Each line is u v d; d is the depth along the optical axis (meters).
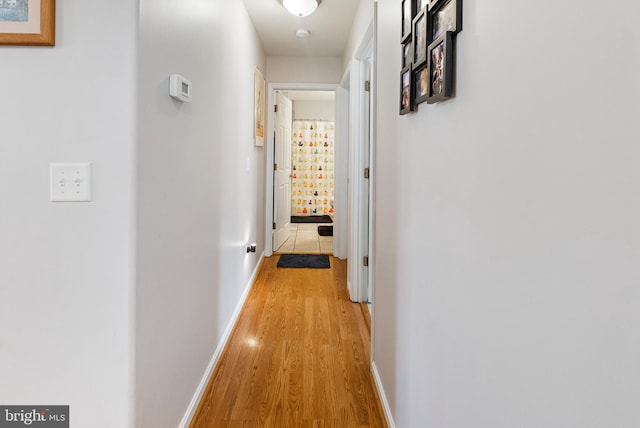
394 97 1.80
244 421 1.89
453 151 1.08
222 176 2.54
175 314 1.69
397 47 1.75
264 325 3.00
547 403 0.67
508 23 0.79
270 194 5.07
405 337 1.58
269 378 2.26
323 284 4.02
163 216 1.53
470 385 0.97
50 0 1.25
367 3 2.72
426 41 1.25
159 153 1.48
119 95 1.27
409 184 1.53
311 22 3.73
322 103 8.27
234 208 2.97
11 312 1.31
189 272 1.87
